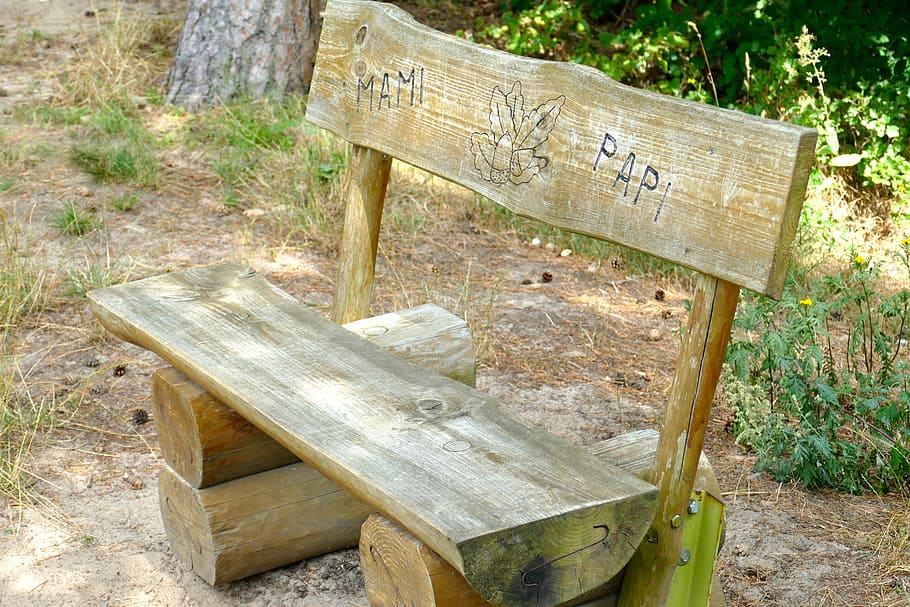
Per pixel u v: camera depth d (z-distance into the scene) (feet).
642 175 8.21
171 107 24.09
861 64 22.48
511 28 26.03
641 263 18.51
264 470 9.90
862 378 12.42
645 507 7.23
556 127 9.04
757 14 23.62
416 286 17.21
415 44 10.73
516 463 7.47
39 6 29.89
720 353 7.72
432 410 8.26
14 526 10.73
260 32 24.18
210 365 8.93
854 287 17.42
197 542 9.91
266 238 18.71
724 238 7.51
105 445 12.39
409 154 10.90
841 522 11.46
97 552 10.46
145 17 29.17
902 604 10.03
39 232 17.98
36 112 23.09
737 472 12.44
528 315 16.56
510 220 20.02
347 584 10.25
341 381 8.73
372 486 7.09
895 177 20.77
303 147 21.63
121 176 20.36
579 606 8.27
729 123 7.47
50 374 13.79
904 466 12.09
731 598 10.15
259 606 9.85
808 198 20.42
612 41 24.84
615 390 14.39
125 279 16.39
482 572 6.57
